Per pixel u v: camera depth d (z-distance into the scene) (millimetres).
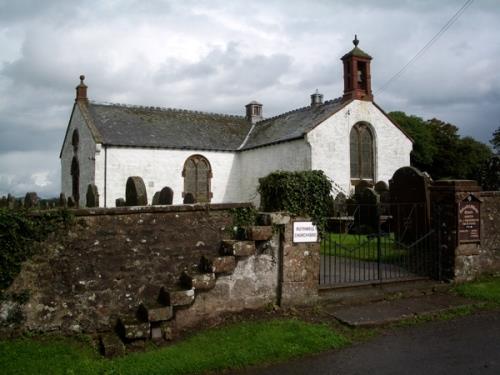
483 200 10195
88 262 6355
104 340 5988
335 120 26859
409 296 8734
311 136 26047
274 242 7551
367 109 28109
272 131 31625
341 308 7848
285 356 5832
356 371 5406
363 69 28641
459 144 47406
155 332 6273
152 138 29547
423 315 7531
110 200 27422
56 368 5199
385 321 7148
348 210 19391
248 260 7301
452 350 6078
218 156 31797
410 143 29594
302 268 7719
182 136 31234
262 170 30203
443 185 9867
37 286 6035
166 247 6914
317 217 8188
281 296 7523
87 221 6379
